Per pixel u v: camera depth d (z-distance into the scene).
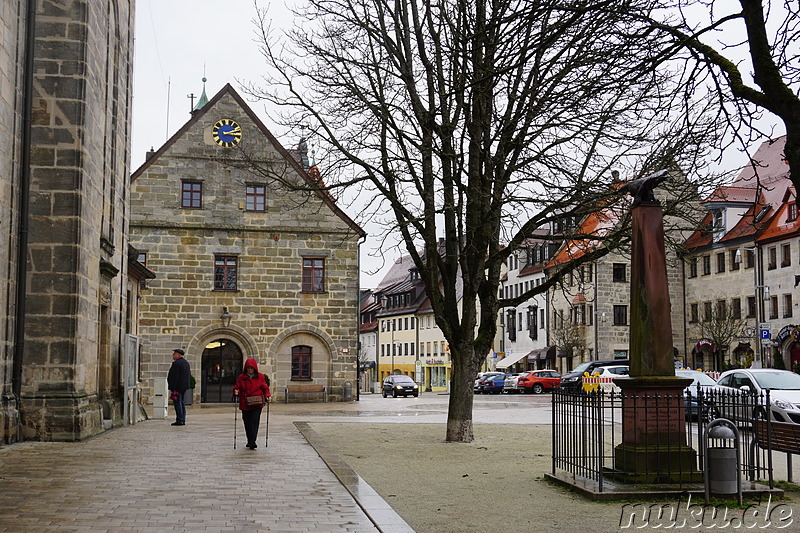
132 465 14.01
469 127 18.56
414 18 19.66
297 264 44.44
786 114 7.73
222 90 44.28
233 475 12.95
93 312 20.03
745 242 57.50
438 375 90.50
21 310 17.55
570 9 8.59
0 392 16.62
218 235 43.66
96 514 9.44
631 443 11.62
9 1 16.97
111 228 22.94
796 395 21.58
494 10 10.81
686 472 11.34
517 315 83.81
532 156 18.16
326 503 10.48
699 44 8.72
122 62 24.48
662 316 11.73
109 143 22.52
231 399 43.47
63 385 17.81
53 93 18.31
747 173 34.97
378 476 13.27
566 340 67.25
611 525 9.23
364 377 99.44
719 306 57.81
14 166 17.41
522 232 18.55
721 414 12.68
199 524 8.98
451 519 9.55
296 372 44.31
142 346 42.38
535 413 34.34
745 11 7.91
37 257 17.92
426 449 17.66
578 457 12.66
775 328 54.44
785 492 11.35
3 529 8.58
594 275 66.62
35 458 14.80
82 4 18.56
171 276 43.00
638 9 9.01
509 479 12.91
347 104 19.52
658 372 11.64
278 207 44.41
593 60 10.16
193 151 43.72
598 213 18.98
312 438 19.55
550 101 16.72
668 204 17.97
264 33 19.95
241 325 43.59
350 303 44.88
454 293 20.00
